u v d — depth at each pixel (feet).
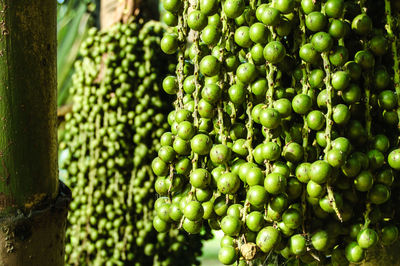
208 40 2.25
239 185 2.18
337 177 2.23
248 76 2.21
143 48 3.89
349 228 2.27
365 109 2.32
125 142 3.79
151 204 3.72
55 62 2.41
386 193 2.24
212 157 2.18
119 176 3.76
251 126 2.22
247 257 2.14
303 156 2.22
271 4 2.24
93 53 3.94
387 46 2.38
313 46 2.20
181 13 2.34
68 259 3.74
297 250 2.16
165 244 3.67
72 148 3.92
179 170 2.27
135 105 3.85
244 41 2.23
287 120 2.27
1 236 2.28
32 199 2.32
